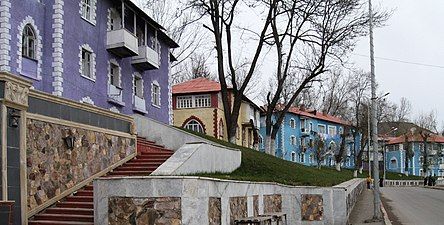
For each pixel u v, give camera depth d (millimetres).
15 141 12375
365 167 89625
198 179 10539
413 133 102062
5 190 11758
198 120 50625
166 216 10219
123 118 18859
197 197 10430
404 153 101500
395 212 24641
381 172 96000
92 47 26406
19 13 21297
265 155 30250
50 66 23094
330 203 17484
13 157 12242
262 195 15070
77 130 15602
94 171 16406
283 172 24266
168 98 37406
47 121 14039
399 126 106688
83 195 14930
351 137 87188
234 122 33688
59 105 14852
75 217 13000
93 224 12117
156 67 32625
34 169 13297
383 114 84688
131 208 10492
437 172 100062
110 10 28750
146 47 31172
